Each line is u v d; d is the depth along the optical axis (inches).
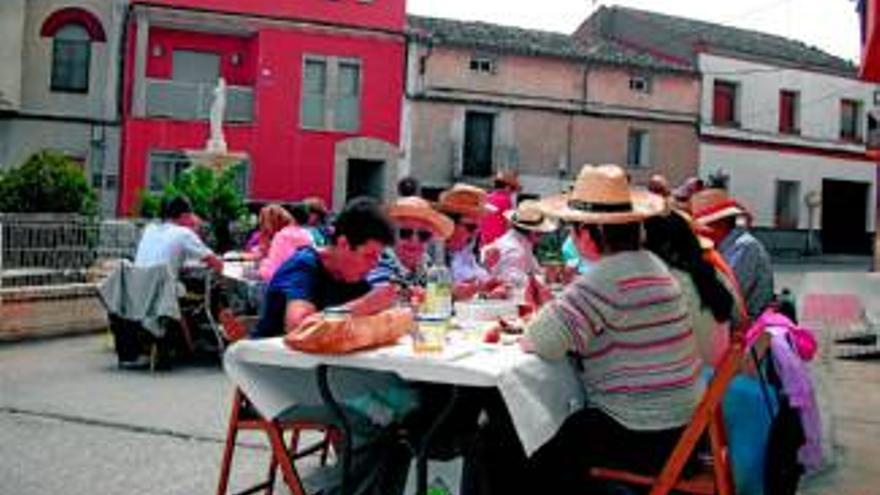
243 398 175.2
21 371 355.9
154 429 264.4
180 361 385.4
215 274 376.5
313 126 1111.0
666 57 1469.0
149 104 1050.7
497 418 165.2
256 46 1088.8
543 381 149.2
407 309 179.5
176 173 1059.9
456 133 1196.5
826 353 408.2
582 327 151.9
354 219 176.2
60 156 587.2
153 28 1066.7
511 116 1242.0
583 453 159.2
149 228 379.2
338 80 1123.3
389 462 164.1
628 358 154.7
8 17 999.0
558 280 276.1
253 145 1081.4
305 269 176.4
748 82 1462.8
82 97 1040.2
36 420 272.8
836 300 419.5
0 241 426.9
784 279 1002.1
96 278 466.9
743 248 244.4
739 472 164.6
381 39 1137.4
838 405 329.4
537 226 286.8
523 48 1238.9
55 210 549.3
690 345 158.4
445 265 280.2
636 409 154.6
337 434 175.5
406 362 145.6
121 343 366.6
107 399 304.8
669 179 1371.8
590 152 1305.4
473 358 149.8
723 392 149.6
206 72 1091.9
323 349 147.9
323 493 169.0
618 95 1327.5
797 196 1531.7
